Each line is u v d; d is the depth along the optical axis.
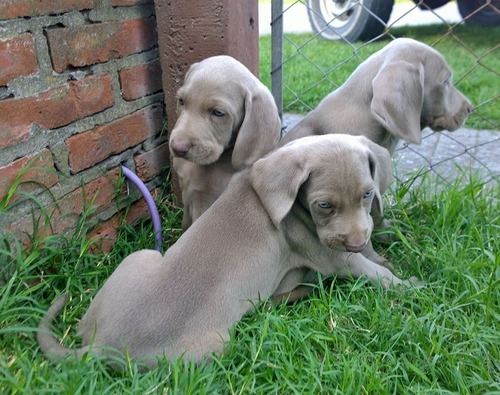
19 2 0.61
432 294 0.65
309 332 0.58
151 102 0.85
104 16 0.74
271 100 0.74
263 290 0.62
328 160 0.59
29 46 0.63
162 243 0.80
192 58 0.80
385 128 0.73
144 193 0.79
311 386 0.52
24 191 0.65
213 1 0.75
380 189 0.66
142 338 0.53
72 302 0.65
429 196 0.90
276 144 0.74
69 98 0.70
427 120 0.80
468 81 1.63
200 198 0.78
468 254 0.73
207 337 0.55
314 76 1.63
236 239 0.61
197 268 0.58
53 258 0.69
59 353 0.54
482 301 0.62
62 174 0.70
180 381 0.50
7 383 0.48
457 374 0.53
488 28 2.32
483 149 1.18
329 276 0.69
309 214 0.65
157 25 0.80
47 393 0.48
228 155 0.77
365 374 0.53
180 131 0.69
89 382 0.50
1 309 0.57
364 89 0.77
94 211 0.74
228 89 0.70
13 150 0.63
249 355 0.56
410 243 0.78
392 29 2.36
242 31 0.80
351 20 1.98
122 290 0.56
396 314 0.61
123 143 0.80
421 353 0.56
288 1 3.23
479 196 0.86
